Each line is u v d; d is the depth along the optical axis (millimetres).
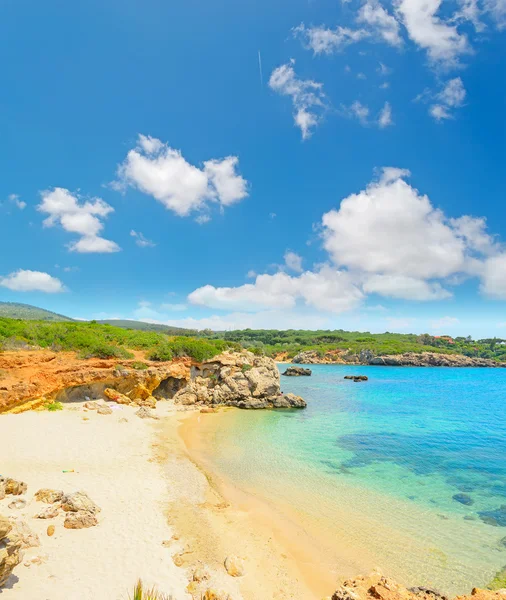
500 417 46531
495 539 17406
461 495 22500
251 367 53000
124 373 42406
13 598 10266
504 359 161000
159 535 15508
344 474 25453
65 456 23375
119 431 31266
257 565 14570
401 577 14492
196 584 12578
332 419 43156
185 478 22609
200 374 53500
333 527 18172
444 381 90750
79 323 61125
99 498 18047
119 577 12180
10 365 33781
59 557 12711
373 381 87875
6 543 10867
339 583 13992
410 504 21078
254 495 21328
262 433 35562
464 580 14344
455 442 34844
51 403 35094
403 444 33750
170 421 38250
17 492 16781
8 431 26188
